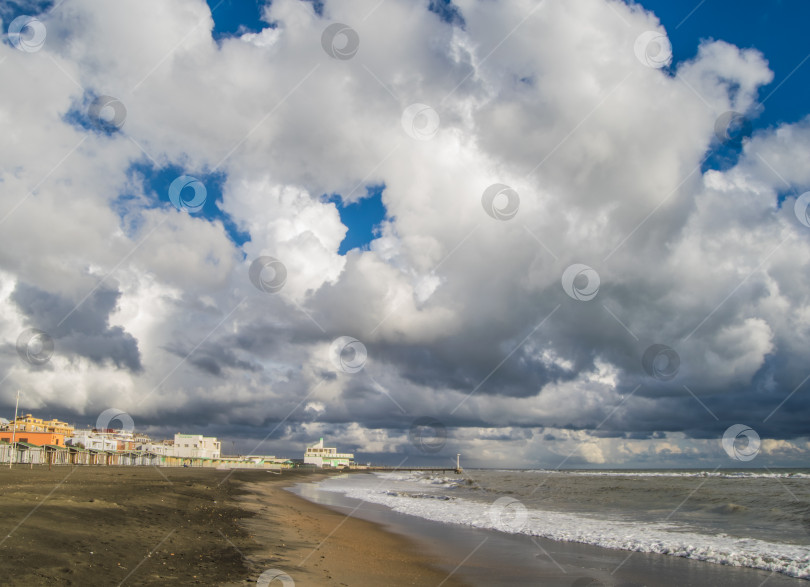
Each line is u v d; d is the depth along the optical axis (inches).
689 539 753.6
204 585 368.2
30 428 3454.7
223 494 1261.1
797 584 494.3
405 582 472.7
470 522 954.7
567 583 496.1
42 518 501.7
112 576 352.8
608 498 1529.3
